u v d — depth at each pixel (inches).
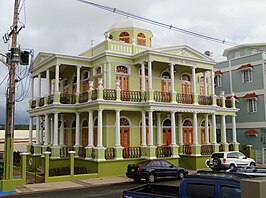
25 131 2018.9
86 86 1048.8
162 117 1032.8
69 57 980.6
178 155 963.3
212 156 957.8
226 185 253.8
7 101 657.6
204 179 268.2
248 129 1268.5
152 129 931.3
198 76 1180.5
